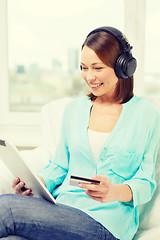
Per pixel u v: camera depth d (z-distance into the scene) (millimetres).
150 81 2076
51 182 1298
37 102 2234
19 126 2209
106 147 1211
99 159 1216
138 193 1108
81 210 1080
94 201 1160
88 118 1312
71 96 2230
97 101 1344
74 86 2217
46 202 1024
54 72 2209
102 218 1070
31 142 2004
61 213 1006
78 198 1185
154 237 1159
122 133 1230
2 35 2139
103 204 1142
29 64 2199
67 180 1277
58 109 1806
